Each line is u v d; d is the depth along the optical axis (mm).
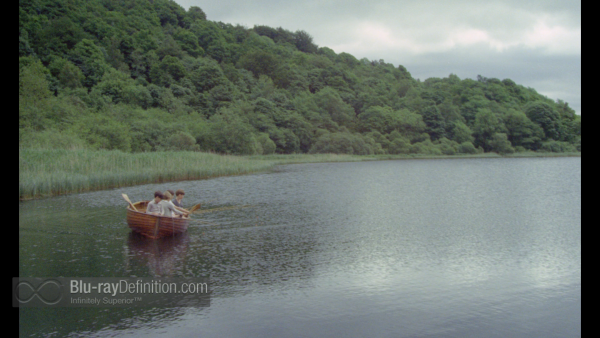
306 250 12312
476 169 48969
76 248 12172
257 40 134875
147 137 50000
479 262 11391
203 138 57562
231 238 13641
